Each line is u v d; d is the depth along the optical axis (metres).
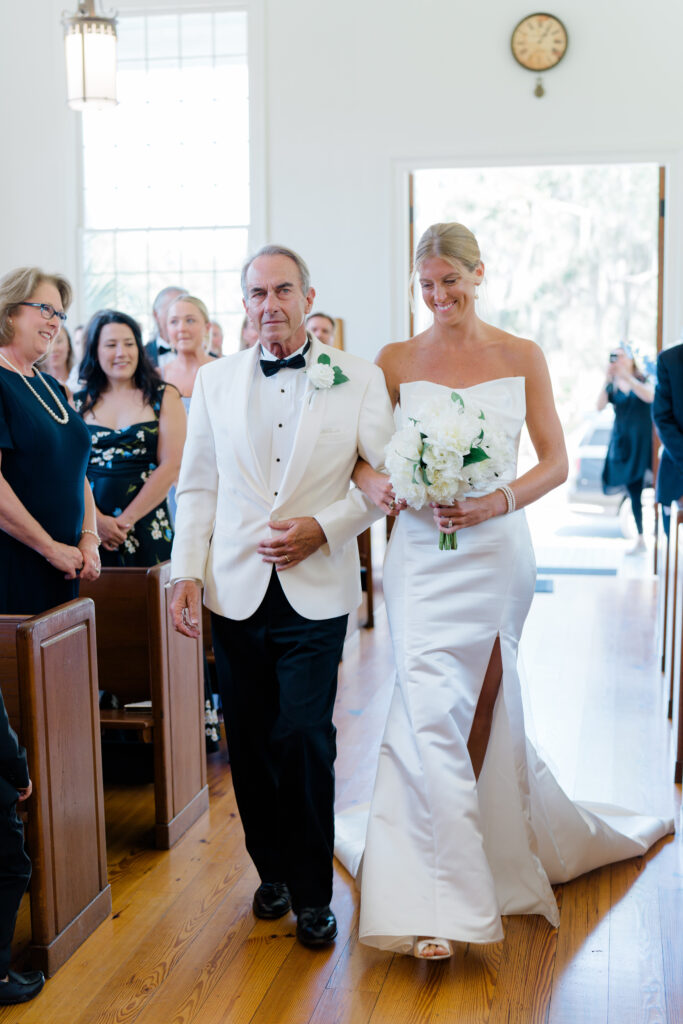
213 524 2.97
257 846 2.98
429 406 2.62
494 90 8.16
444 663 2.82
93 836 2.95
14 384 3.19
